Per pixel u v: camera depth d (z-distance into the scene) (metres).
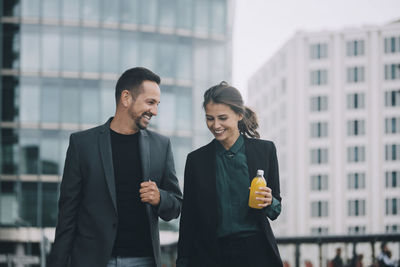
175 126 31.88
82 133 3.84
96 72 31.66
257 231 3.60
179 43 32.50
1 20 31.45
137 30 32.09
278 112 85.94
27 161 31.03
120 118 3.81
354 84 81.12
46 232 30.72
